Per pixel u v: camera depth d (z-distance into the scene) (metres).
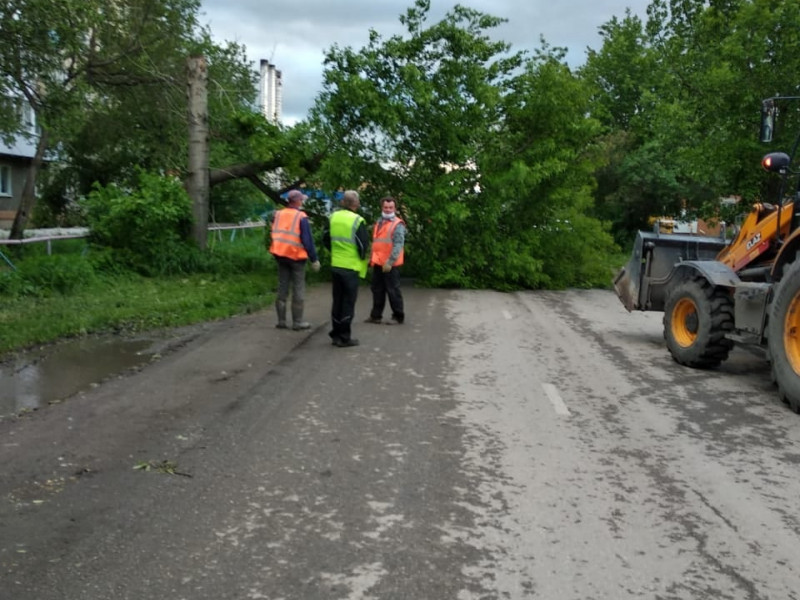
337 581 3.74
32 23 13.00
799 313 7.27
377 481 5.09
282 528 4.33
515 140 17.88
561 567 3.95
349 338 9.79
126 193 16.97
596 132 18.09
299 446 5.77
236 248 22.39
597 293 17.83
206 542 4.13
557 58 17.88
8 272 13.16
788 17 20.02
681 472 5.46
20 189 30.44
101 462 5.32
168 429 6.11
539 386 8.00
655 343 11.06
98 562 3.88
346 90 16.50
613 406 7.28
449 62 17.03
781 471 5.54
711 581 3.86
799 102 19.11
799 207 8.71
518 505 4.75
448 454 5.68
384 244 11.57
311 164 17.61
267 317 12.02
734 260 9.81
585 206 19.56
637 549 4.19
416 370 8.55
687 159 22.73
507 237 17.88
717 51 21.47
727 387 8.27
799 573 3.97
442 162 17.66
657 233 11.71
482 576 3.83
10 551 3.97
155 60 19.56
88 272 14.15
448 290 17.16
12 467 5.18
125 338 10.00
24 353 8.95
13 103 15.38
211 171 18.39
